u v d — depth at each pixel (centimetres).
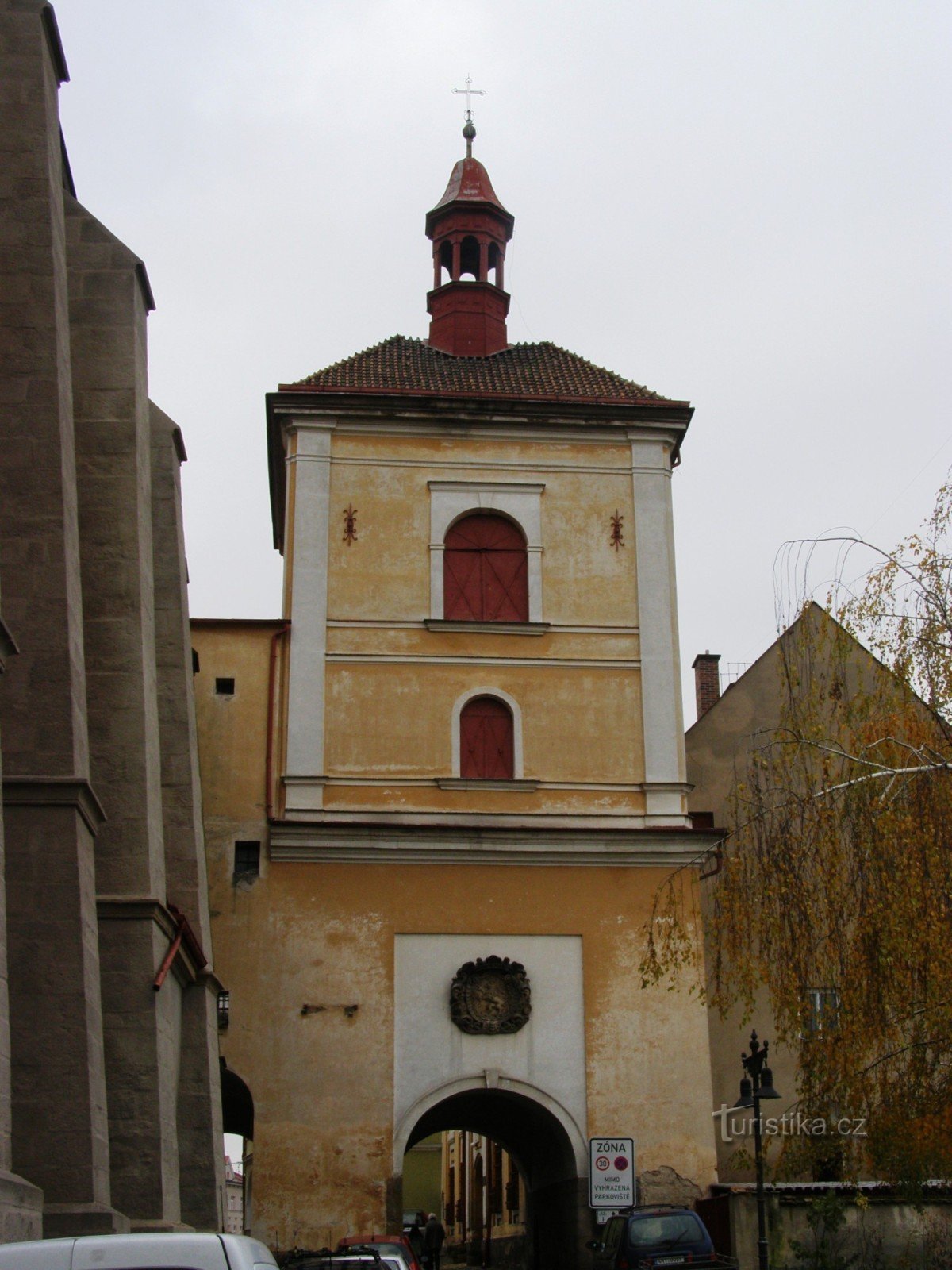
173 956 1914
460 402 3259
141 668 1958
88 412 2048
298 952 2870
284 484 3462
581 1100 2836
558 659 3134
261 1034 2814
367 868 2938
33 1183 1497
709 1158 2811
